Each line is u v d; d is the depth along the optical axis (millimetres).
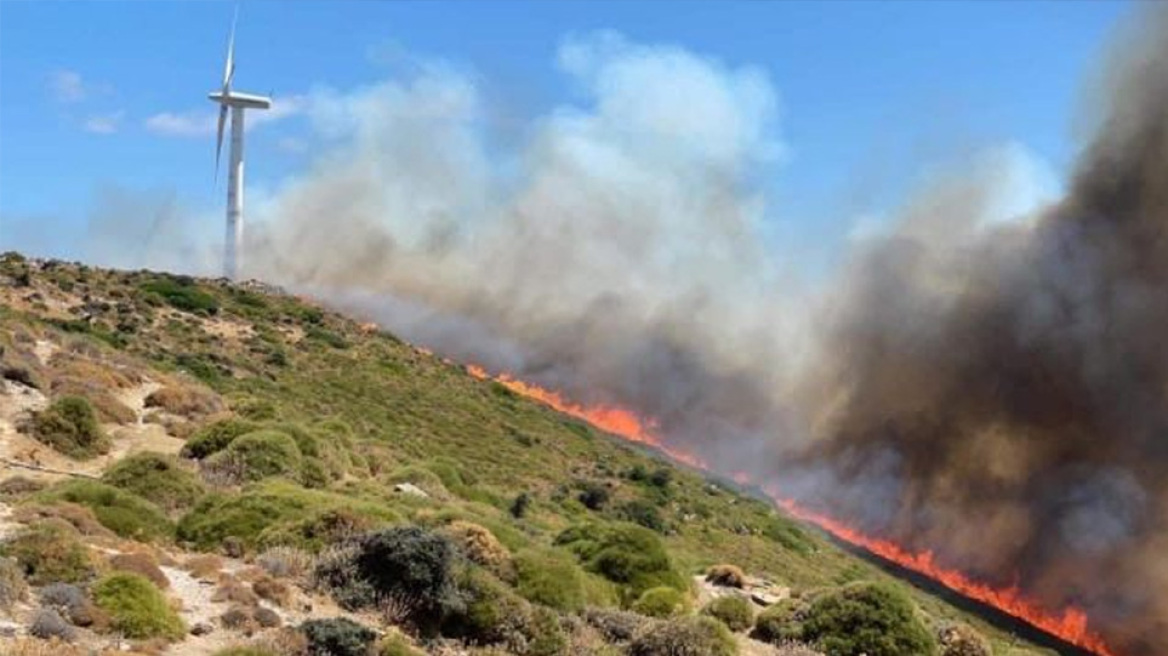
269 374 94250
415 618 24750
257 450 40969
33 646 17094
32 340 60906
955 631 34156
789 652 30891
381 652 21500
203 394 58344
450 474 58500
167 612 20188
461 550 28219
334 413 85500
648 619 29641
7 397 46500
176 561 25609
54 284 101812
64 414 43844
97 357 63219
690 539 81438
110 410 49344
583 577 31000
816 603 33156
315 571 25656
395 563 25203
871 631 31812
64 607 19250
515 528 41250
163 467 34656
